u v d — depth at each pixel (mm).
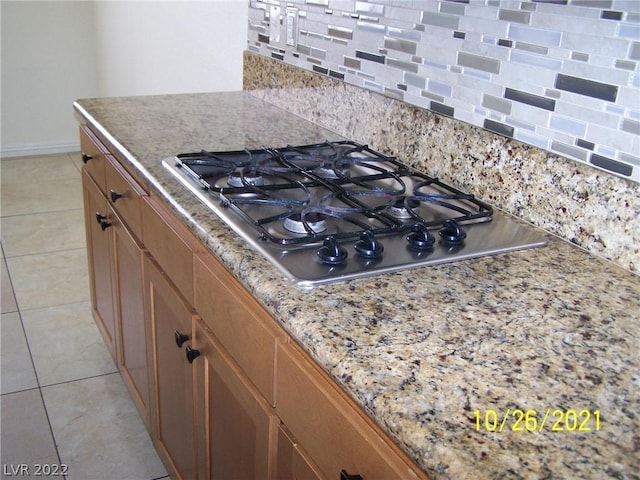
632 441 649
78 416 1968
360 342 796
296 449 913
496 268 1030
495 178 1278
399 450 708
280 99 2047
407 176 1381
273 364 933
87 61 4379
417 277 980
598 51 1050
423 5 1413
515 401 702
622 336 850
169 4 2963
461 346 802
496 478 592
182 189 1283
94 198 1956
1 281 2709
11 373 2137
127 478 1749
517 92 1215
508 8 1203
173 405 1490
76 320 2465
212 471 1305
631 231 1043
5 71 4137
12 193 3676
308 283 922
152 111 1916
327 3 1755
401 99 1531
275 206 1207
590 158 1100
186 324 1273
